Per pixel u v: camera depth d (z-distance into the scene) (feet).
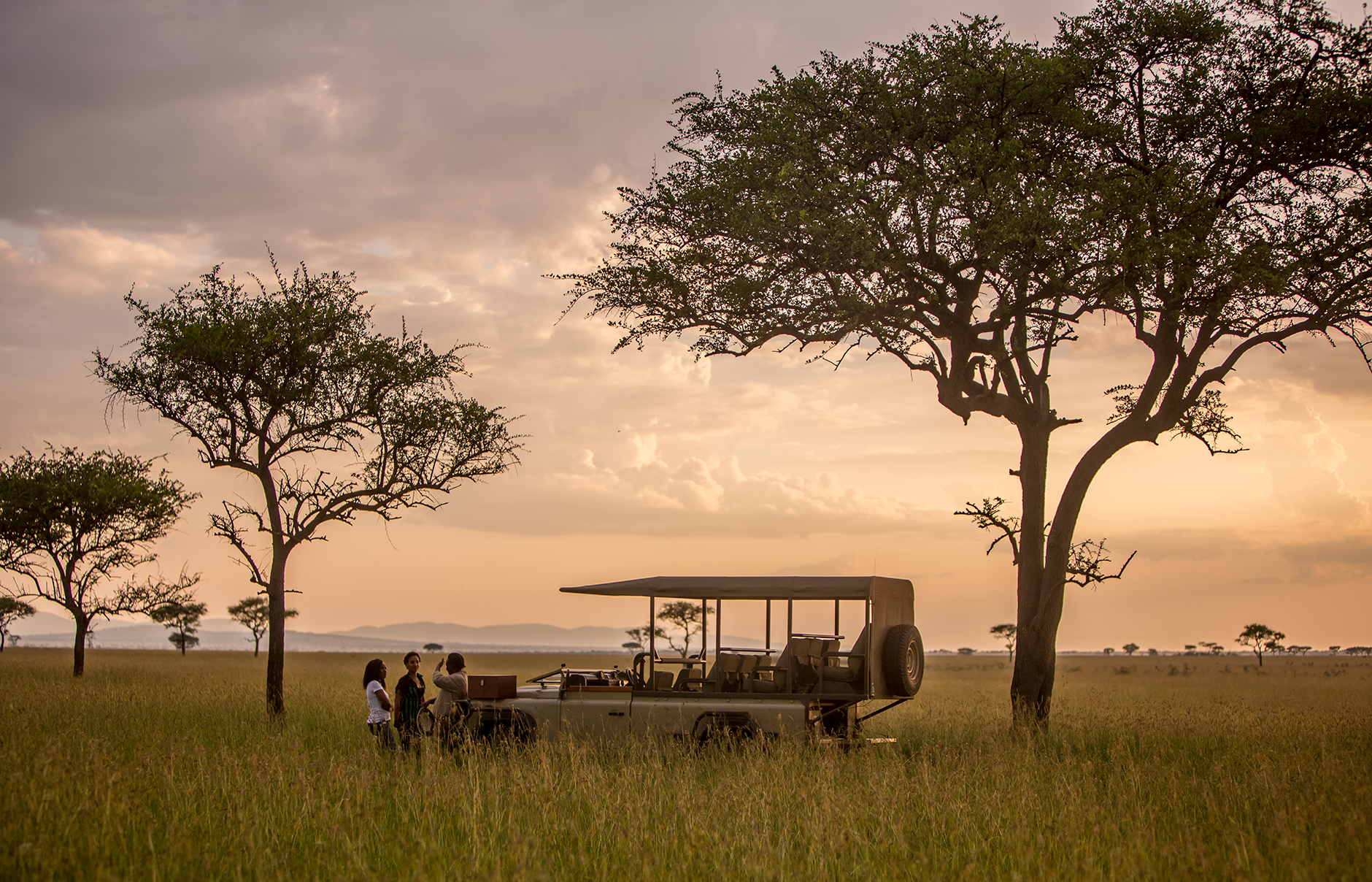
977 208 50.70
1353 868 22.82
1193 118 52.34
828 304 53.78
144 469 111.65
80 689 79.51
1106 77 55.21
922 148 51.80
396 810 28.94
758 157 54.34
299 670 149.79
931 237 52.90
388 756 37.91
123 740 47.91
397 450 64.69
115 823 24.61
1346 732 53.16
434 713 44.93
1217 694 118.01
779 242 53.88
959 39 53.47
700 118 59.62
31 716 55.11
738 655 44.14
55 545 106.52
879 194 51.21
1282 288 47.88
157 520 110.22
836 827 26.07
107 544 108.06
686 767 37.65
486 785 32.32
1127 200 47.78
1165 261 47.44
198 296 64.08
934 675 202.49
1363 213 48.21
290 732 51.03
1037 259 49.65
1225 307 51.16
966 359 55.88
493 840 24.13
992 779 35.09
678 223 58.80
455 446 65.41
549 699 45.09
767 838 24.82
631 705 43.96
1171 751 45.14
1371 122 49.39
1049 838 25.48
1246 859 22.72
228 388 62.03
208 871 22.53
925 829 27.55
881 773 35.73
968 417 56.90
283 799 29.22
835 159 53.47
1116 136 52.39
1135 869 22.13
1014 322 55.98
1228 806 29.55
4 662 154.71
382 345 65.10
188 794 29.19
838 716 45.68
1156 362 54.08
